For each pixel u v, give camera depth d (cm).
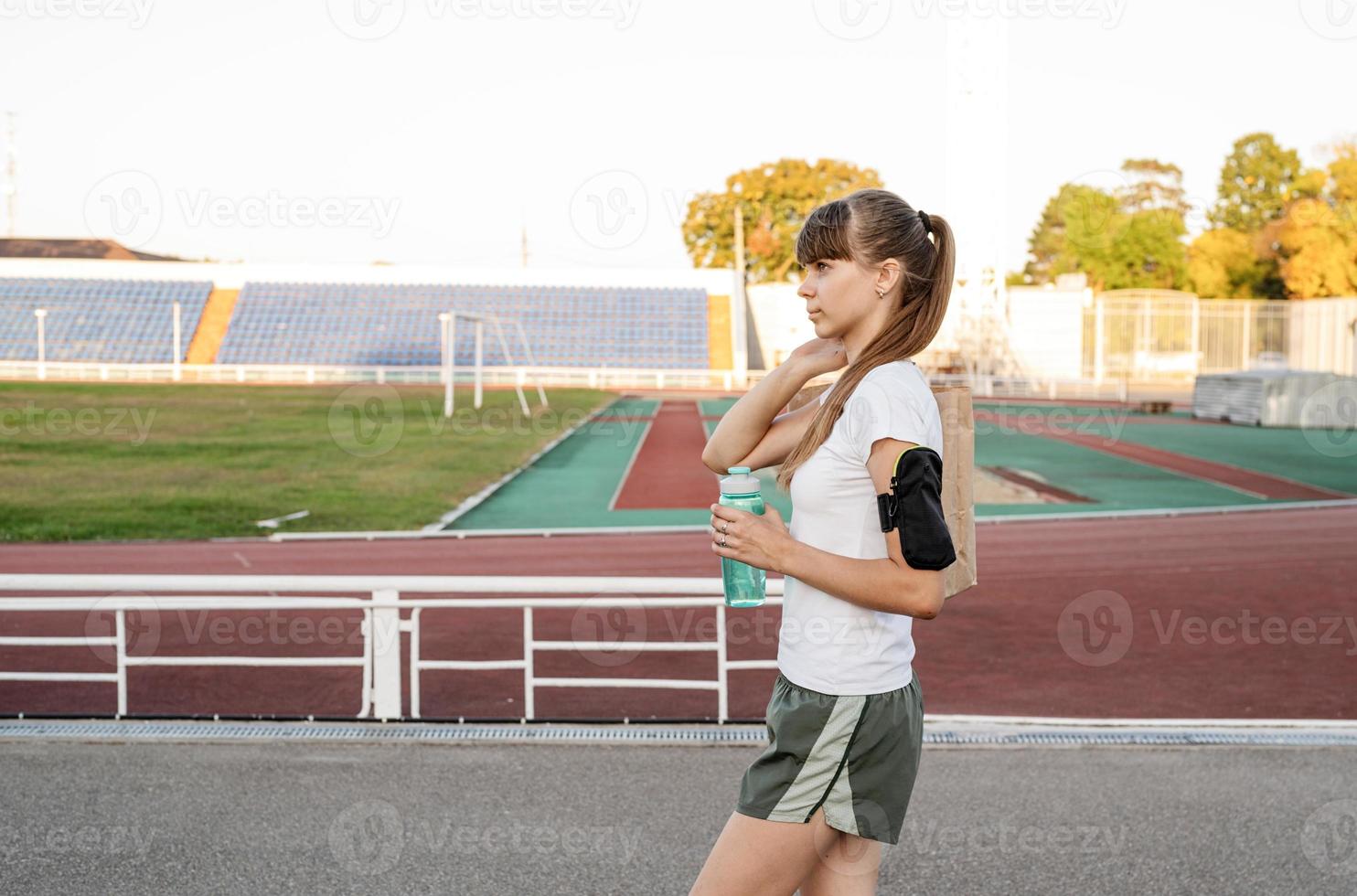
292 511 1645
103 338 4888
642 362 5050
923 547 204
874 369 215
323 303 5238
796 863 228
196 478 1953
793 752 222
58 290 5162
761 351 5625
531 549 1402
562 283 5512
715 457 255
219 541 1442
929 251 223
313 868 388
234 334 4962
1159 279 5400
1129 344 4850
